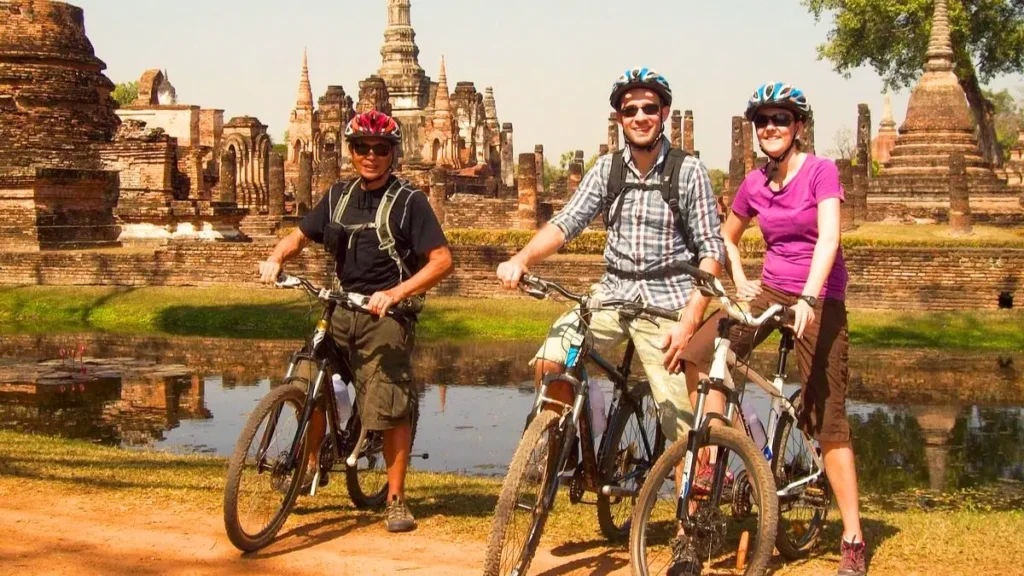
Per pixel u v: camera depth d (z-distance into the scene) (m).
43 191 32.25
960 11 43.28
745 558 5.60
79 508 6.65
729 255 6.06
